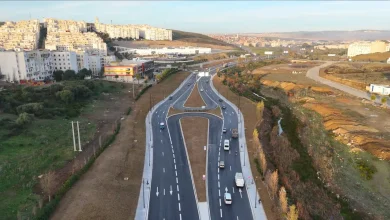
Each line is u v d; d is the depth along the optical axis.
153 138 102.25
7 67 164.25
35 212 58.06
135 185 72.19
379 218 64.56
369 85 192.50
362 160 92.75
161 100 155.00
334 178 81.50
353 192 75.44
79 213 60.12
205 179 75.75
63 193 65.62
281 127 115.06
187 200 67.12
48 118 114.88
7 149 86.69
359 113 137.88
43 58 183.25
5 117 108.62
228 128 112.38
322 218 61.62
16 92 132.25
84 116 124.19
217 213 62.59
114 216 60.28
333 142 107.38
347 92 181.62
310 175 79.44
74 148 89.06
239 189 71.31
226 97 161.00
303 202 65.38
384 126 120.12
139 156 87.44
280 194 60.88
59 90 142.38
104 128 110.44
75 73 193.62
